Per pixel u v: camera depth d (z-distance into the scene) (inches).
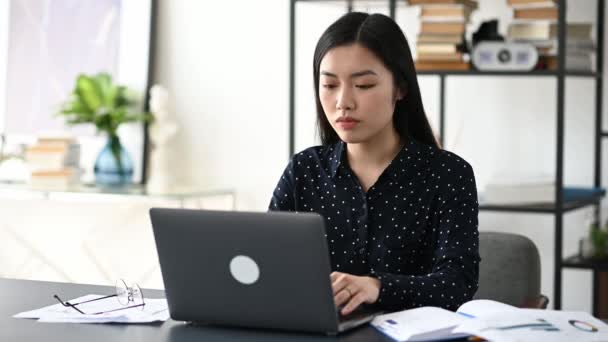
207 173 177.3
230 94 175.0
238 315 69.2
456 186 84.3
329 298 66.0
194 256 69.1
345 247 86.7
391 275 75.4
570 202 137.5
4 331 69.2
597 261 134.1
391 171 85.7
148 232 179.0
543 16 133.1
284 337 67.1
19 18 183.8
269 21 171.3
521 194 135.2
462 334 64.7
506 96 155.6
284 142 171.2
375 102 80.7
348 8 158.1
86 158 182.1
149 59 177.3
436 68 136.2
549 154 153.4
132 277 180.7
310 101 167.9
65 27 181.5
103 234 182.2
